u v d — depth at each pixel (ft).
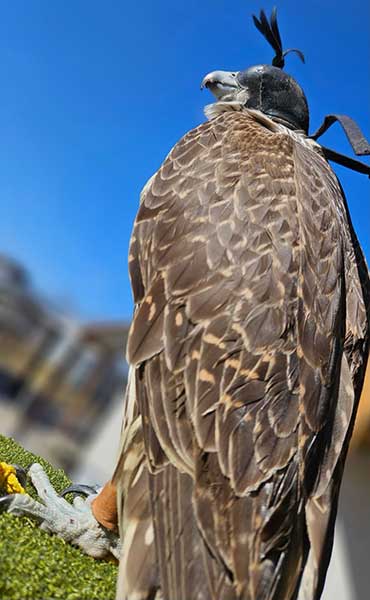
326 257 1.31
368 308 1.50
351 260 1.42
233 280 1.22
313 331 1.22
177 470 1.14
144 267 1.33
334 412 1.23
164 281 1.26
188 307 1.21
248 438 1.13
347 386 1.27
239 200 1.31
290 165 1.42
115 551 1.47
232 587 1.07
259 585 1.08
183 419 1.16
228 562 1.08
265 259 1.24
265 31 1.98
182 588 1.08
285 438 1.14
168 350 1.20
